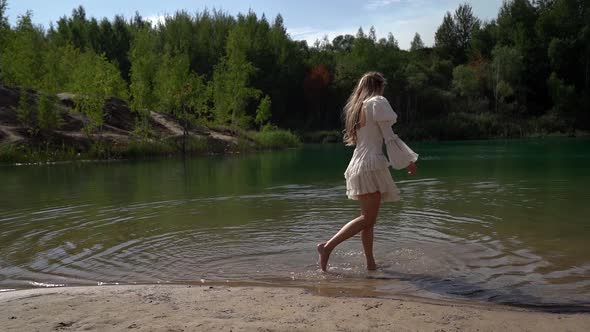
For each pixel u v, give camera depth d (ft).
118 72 95.71
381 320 9.98
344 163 56.39
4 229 19.88
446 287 12.44
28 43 90.33
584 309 10.80
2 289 12.67
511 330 9.46
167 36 167.02
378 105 13.94
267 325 9.68
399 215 21.71
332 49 235.20
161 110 95.45
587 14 195.62
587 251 15.49
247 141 94.48
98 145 69.10
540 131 165.07
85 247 16.90
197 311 10.58
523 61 193.26
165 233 18.90
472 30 234.99
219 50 162.91
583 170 41.65
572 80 190.49
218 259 15.34
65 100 82.89
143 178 40.37
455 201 25.50
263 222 20.76
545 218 20.66
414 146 104.94
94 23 171.53
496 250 15.75
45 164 59.62
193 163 58.65
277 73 166.81
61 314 10.47
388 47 186.50
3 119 69.92
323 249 14.24
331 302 11.17
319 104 172.45
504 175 38.50
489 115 171.32
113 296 11.71
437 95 178.50
